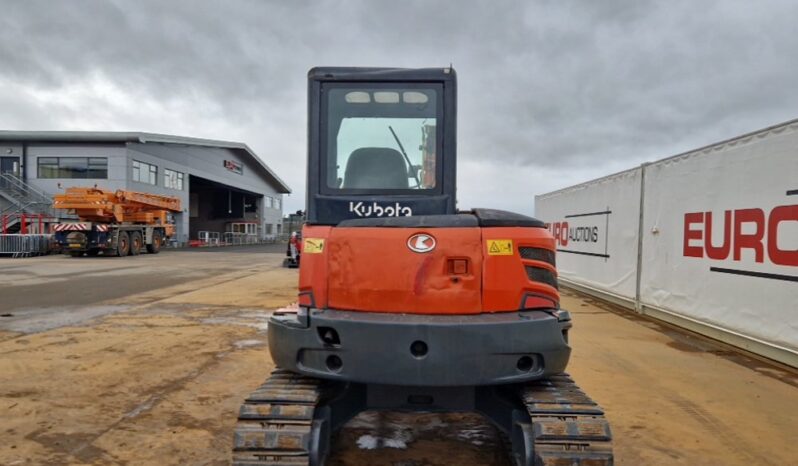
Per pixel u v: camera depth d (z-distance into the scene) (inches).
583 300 433.1
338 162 138.9
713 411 173.0
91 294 459.8
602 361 235.9
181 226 1667.1
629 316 355.3
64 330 299.0
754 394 190.5
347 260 117.1
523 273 116.2
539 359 110.0
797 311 221.8
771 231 236.5
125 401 180.1
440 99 139.0
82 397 183.6
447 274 114.3
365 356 108.5
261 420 110.0
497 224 118.1
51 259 937.5
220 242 1972.2
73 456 137.3
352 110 139.9
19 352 246.4
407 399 127.5
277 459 106.5
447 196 136.3
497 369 107.6
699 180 291.6
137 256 1067.9
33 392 188.5
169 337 281.3
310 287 119.6
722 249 271.3
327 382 125.7
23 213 1176.8
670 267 322.7
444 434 158.4
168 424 159.9
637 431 155.8
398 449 147.7
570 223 513.0
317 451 110.4
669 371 220.1
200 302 413.4
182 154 1668.3
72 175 1380.4
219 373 214.1
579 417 109.7
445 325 106.3
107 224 1000.2
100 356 239.8
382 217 134.0
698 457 139.0
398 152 138.8
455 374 106.6
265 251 1445.6
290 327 115.4
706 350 257.1
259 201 2456.9
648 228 349.7
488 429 162.4
